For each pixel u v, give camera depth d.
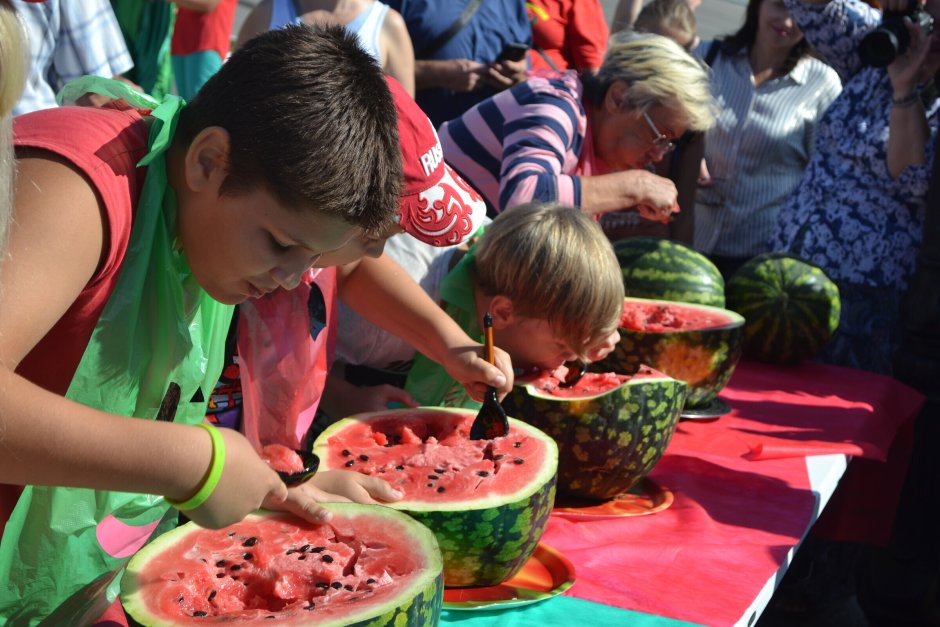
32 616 1.41
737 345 2.88
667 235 4.20
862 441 2.74
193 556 1.32
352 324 2.37
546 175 2.80
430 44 3.95
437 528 1.57
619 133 3.09
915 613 3.51
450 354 1.99
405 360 2.42
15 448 1.08
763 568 1.86
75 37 2.67
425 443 1.85
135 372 1.39
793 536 2.04
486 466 1.73
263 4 3.58
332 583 1.28
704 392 2.85
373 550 1.37
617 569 1.80
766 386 3.31
